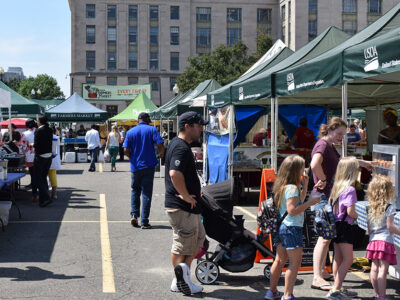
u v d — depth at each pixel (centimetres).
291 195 468
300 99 1170
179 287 512
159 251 690
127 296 504
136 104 3070
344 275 499
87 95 5353
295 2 5888
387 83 868
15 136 1231
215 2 6844
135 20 6862
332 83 609
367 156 1068
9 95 1283
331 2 5909
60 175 1822
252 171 1198
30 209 1034
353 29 5966
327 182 554
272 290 502
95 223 885
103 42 6844
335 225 505
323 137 564
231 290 534
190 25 6869
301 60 860
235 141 1230
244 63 5006
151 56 6900
